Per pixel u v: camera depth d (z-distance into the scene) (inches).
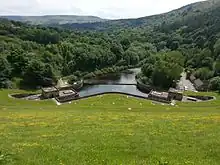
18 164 821.9
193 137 1176.8
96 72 7401.6
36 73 5477.4
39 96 4456.2
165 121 1664.6
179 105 3759.8
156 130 1342.3
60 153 925.8
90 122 1662.2
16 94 4397.1
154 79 5753.0
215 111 2760.8
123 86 5915.4
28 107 3152.1
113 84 6112.2
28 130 1423.5
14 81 5388.8
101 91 5408.5
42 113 2298.2
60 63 6958.7
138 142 1088.2
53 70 5940.0
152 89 5487.2
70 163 825.5
